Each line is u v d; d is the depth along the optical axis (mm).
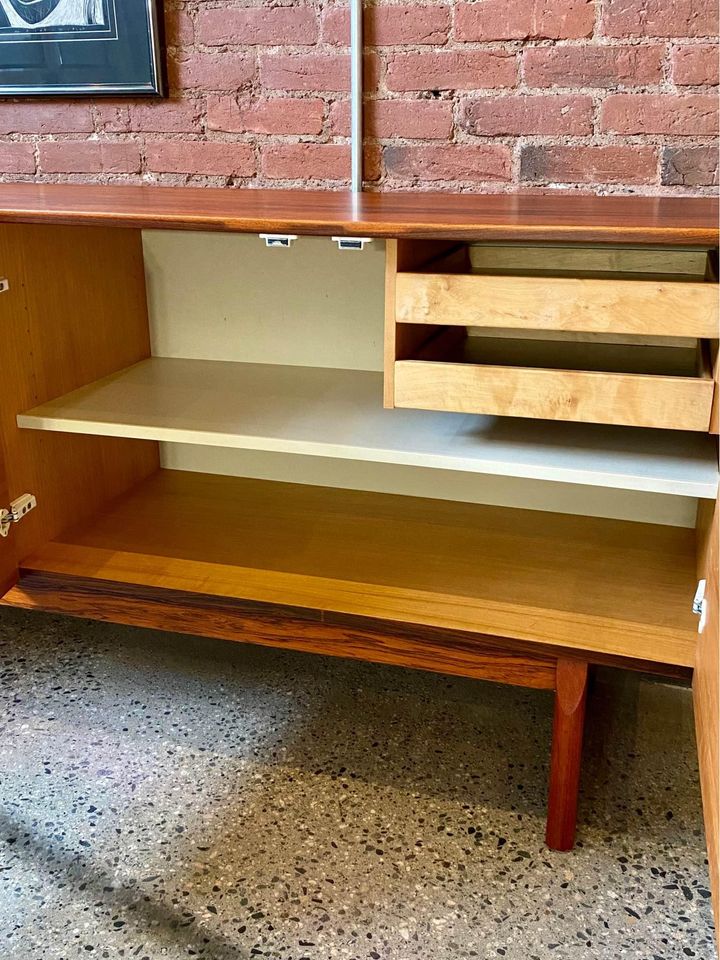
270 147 1632
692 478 1140
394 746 1463
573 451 1246
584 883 1194
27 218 1207
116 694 1594
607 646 1188
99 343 1615
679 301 1043
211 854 1236
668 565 1436
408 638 1264
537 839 1270
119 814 1307
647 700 1570
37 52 1679
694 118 1419
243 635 1347
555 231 1024
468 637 1235
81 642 1763
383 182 1593
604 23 1413
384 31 1510
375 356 1669
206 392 1544
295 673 1664
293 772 1397
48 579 1414
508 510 1658
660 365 1272
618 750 1442
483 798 1348
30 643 1755
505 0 1443
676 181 1455
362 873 1208
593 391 1119
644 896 1176
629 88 1434
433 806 1330
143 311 1754
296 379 1625
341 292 1646
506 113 1497
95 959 1076
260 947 1096
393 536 1542
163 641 1771
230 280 1703
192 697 1585
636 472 1165
